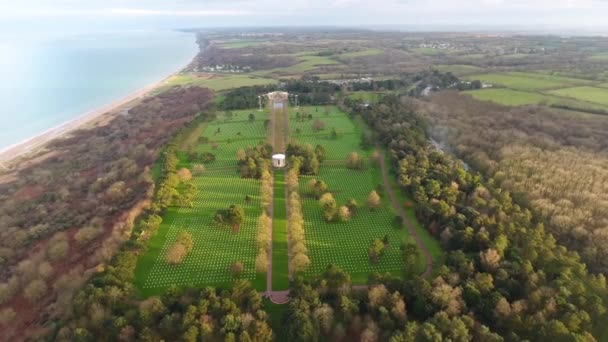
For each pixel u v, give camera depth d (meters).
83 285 96.44
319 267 108.38
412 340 76.06
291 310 83.88
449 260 100.44
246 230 126.31
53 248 119.50
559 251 104.25
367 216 133.88
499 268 94.75
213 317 82.38
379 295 86.88
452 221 117.25
